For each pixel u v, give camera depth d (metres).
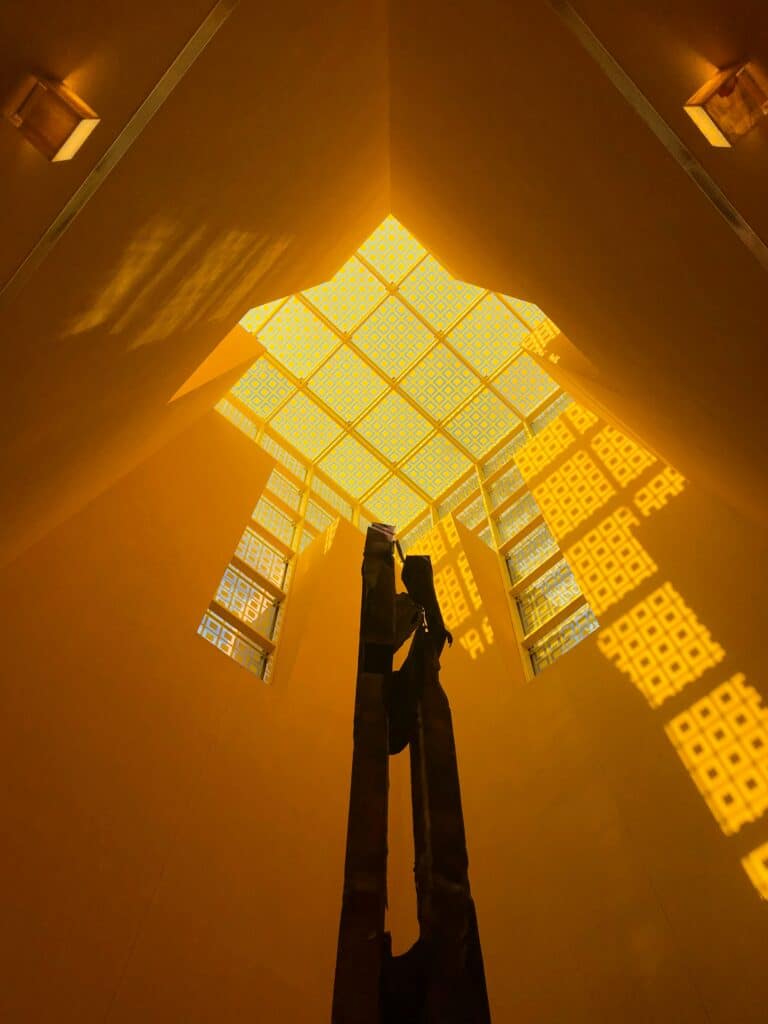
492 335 13.37
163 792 6.37
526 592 10.18
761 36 2.78
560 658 8.39
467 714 8.55
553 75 3.95
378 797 1.87
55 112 2.86
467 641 9.56
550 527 10.43
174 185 4.02
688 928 5.59
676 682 7.18
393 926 6.94
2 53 2.63
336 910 6.75
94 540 7.53
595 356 7.09
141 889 5.71
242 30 3.69
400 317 13.20
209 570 8.55
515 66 4.26
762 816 5.84
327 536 11.20
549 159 4.58
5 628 6.21
